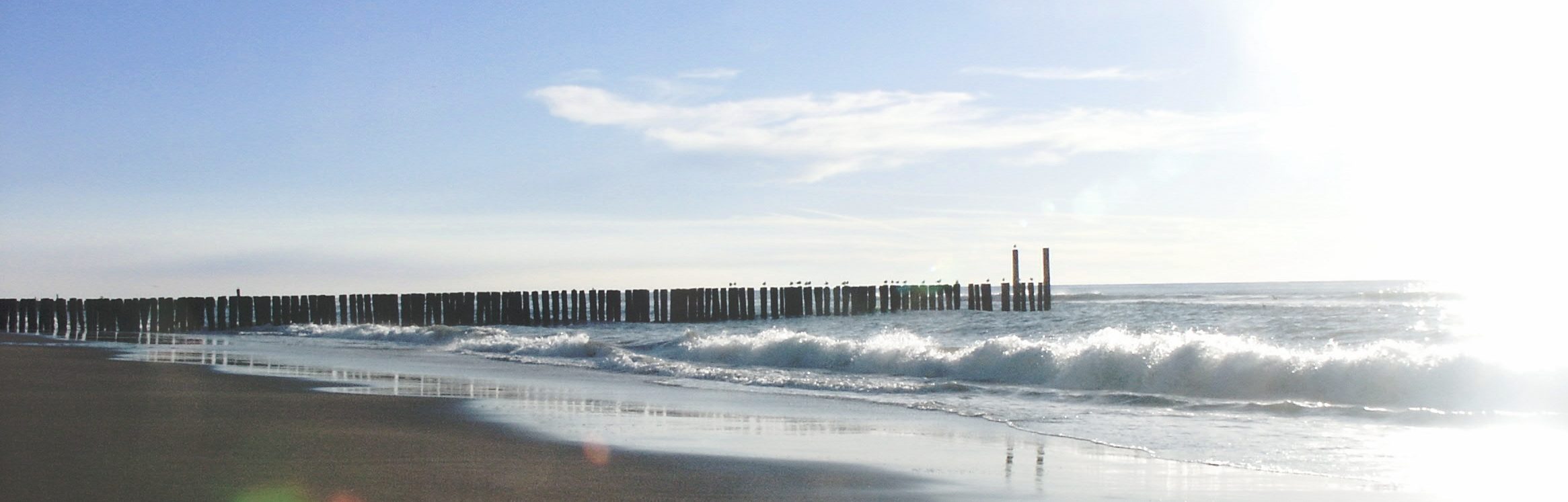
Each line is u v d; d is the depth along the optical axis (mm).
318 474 7051
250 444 8297
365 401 11828
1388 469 7785
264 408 10930
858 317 40500
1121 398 12508
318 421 9945
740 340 20109
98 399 11609
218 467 7211
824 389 14023
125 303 43406
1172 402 12016
